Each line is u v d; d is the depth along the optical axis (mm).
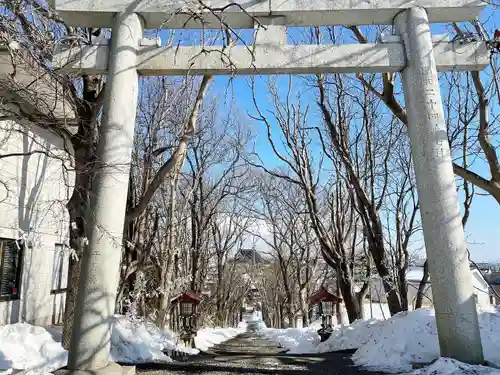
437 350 6738
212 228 24781
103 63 5871
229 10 5922
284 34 6070
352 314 12203
